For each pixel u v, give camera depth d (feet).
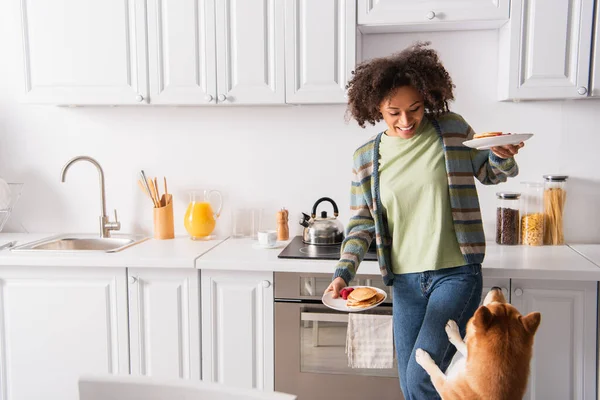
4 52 9.25
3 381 7.80
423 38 8.29
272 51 7.75
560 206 7.98
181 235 9.17
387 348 6.88
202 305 7.36
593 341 6.69
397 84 5.43
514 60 7.29
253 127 8.90
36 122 9.31
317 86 7.67
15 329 7.70
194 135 9.04
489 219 8.47
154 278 7.43
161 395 3.25
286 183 8.92
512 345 4.09
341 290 5.73
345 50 7.55
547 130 8.22
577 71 7.16
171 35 7.89
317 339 7.17
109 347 7.61
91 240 8.97
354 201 6.31
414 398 5.40
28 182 9.41
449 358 5.39
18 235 9.18
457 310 5.40
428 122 5.83
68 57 8.08
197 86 7.93
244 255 7.48
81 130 9.25
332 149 8.76
